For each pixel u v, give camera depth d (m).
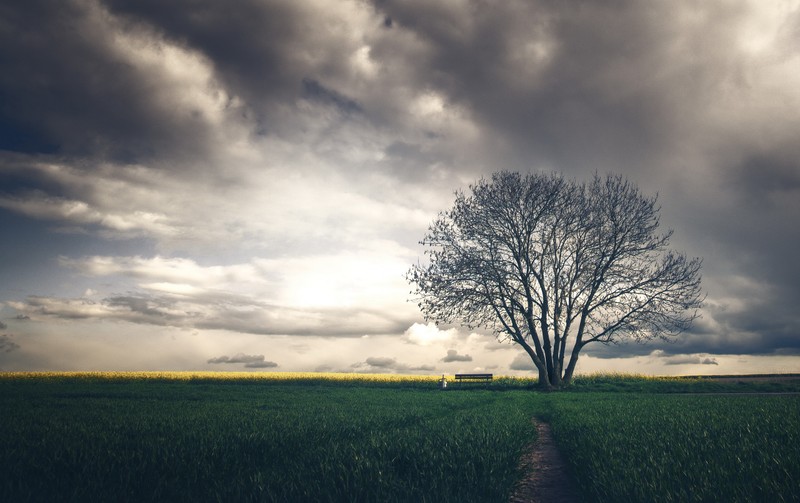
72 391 27.05
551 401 20.70
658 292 34.69
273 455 7.18
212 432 9.09
